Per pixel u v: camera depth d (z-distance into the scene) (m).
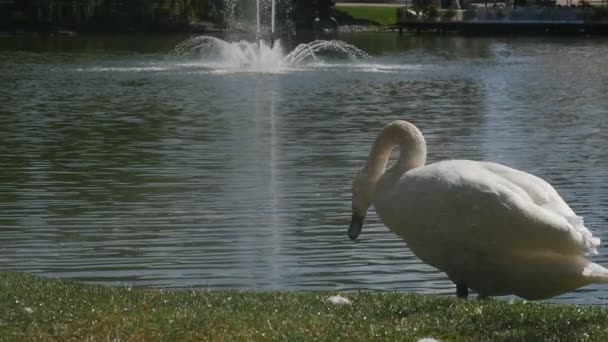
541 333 8.16
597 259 14.45
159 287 13.08
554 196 9.04
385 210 9.34
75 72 45.31
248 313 8.93
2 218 17.11
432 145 25.28
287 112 31.69
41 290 10.02
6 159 22.86
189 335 8.27
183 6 75.25
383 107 33.31
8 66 48.22
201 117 30.30
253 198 18.66
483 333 8.20
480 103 34.75
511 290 9.02
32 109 32.19
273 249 15.09
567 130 27.91
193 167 21.83
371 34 76.62
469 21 77.31
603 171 21.52
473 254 8.94
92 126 28.28
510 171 9.15
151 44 64.25
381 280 13.45
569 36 75.38
